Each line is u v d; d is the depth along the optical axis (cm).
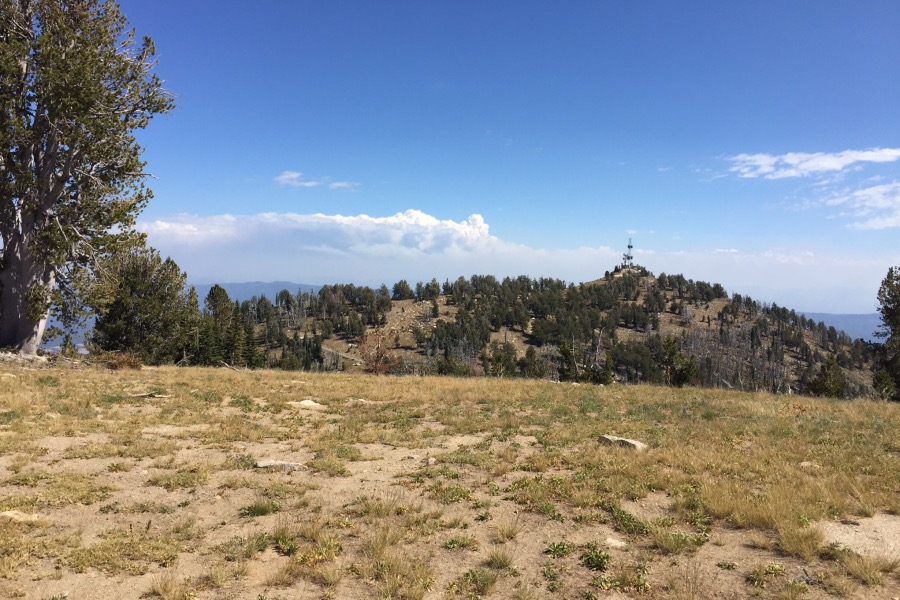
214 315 8006
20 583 651
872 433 1655
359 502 1000
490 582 686
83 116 2472
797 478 1109
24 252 2606
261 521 896
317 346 14712
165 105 2875
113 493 986
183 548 781
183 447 1340
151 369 2958
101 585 662
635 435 1609
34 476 1019
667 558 770
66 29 2494
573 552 795
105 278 2877
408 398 2359
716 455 1309
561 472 1224
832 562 734
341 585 686
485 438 1605
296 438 1531
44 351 2892
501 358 9275
